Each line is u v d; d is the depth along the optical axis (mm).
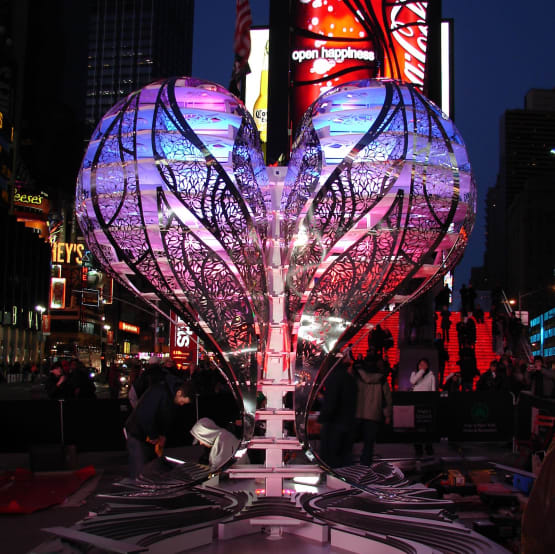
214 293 4773
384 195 4672
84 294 93188
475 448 13211
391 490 5301
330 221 4734
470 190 5051
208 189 4641
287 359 5363
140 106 4863
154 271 4895
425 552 3982
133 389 11031
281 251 5234
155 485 5289
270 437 5207
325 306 4848
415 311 19438
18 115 95312
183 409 13000
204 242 4770
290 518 4922
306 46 31906
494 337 27250
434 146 4828
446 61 38781
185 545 4520
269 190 5402
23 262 71750
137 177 4750
